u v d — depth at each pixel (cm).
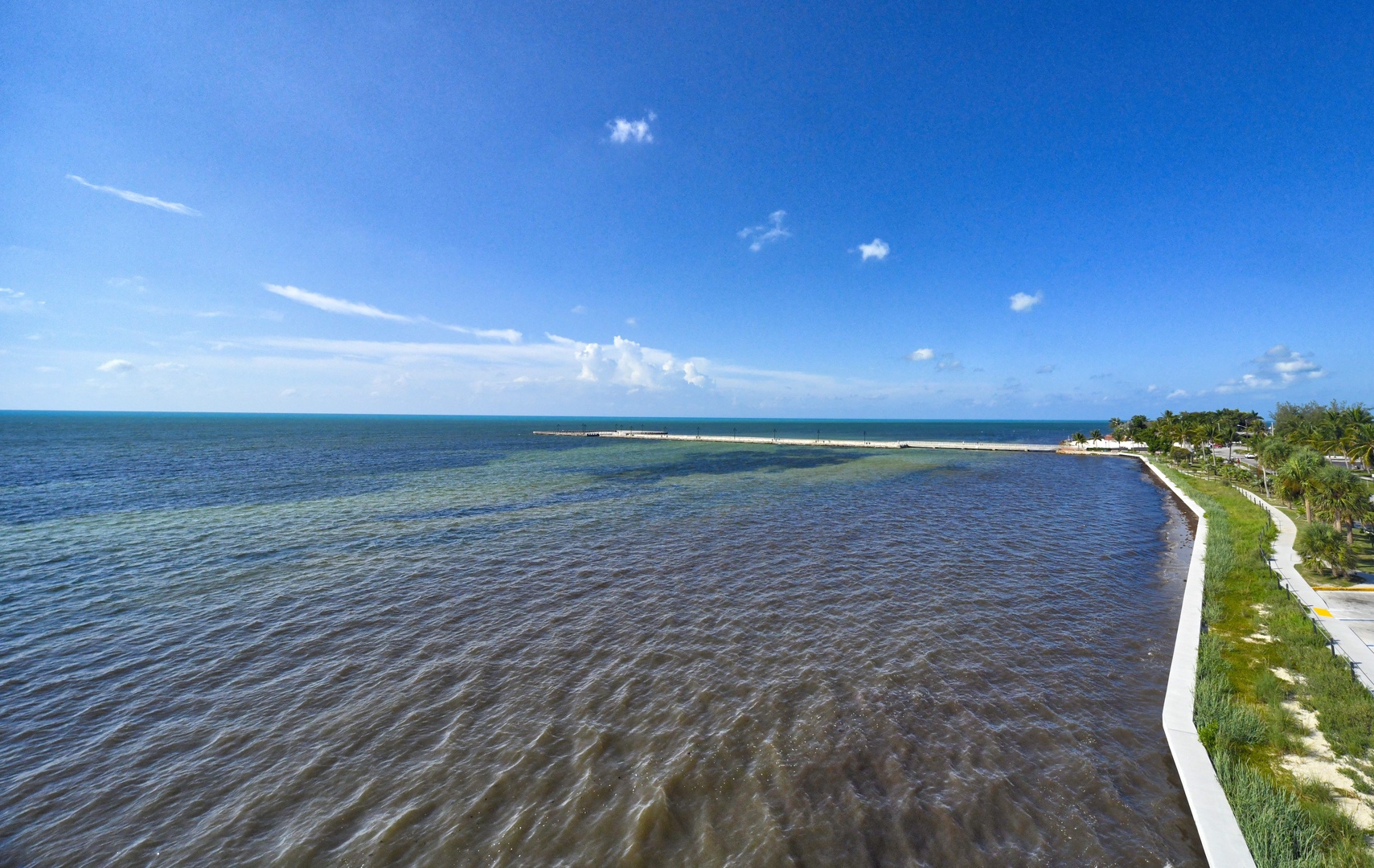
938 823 1193
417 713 1608
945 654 1991
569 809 1228
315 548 3384
